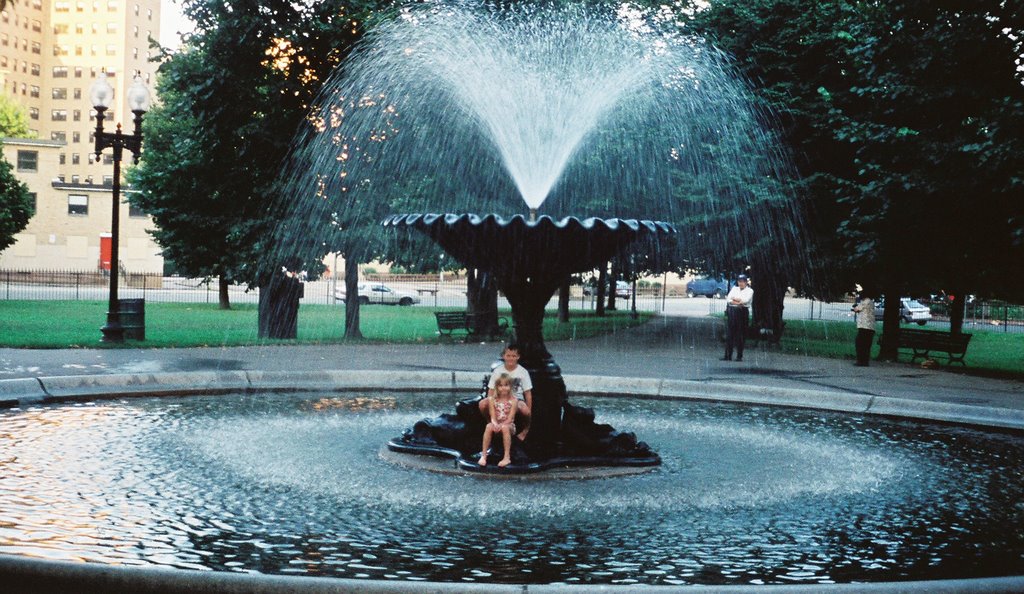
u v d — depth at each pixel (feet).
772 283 92.02
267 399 43.39
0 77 353.51
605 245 27.86
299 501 23.26
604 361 65.10
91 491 23.62
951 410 41.83
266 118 78.02
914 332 72.59
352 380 48.83
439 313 85.46
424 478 26.27
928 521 22.88
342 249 81.41
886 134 63.62
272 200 79.15
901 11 61.72
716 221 86.22
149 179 86.84
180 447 30.17
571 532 20.98
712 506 23.91
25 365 49.93
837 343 97.50
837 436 36.24
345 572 17.56
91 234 237.04
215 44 77.20
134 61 425.69
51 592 14.46
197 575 14.33
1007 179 56.70
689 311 188.85
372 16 73.26
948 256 67.05
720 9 85.51
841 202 73.41
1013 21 58.70
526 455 27.30
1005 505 24.76
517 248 27.43
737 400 45.91
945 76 62.28
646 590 14.32
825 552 19.90
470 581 17.17
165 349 63.77
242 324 99.40
